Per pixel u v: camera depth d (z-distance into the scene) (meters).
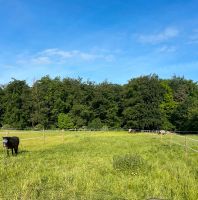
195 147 32.28
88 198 11.02
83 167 16.81
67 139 45.06
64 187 12.66
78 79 113.31
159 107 103.19
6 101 110.31
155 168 16.92
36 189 12.08
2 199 10.75
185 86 118.31
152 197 11.20
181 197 11.38
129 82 107.50
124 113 102.50
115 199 10.98
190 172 15.98
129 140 42.72
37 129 98.25
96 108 107.62
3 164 18.52
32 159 21.55
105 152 26.12
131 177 14.82
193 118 90.44
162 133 63.56
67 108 107.62
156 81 105.38
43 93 108.69
